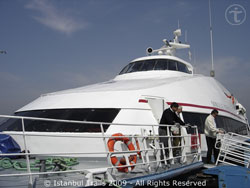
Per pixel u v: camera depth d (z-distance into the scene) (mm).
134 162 4336
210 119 6211
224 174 5051
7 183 3479
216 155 6309
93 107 6094
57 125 5809
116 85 7531
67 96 6742
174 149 5477
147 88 6652
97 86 7758
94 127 5641
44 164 3924
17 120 6523
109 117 5844
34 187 3299
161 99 6555
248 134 11953
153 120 6090
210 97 8539
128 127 5719
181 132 5816
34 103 7137
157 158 4699
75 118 5906
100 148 5348
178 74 9609
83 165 4730
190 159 5816
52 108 6352
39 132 5730
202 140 6977
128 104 6094
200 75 10062
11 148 4914
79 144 5426
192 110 7191
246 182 5031
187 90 7664
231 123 9570
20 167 4336
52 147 5480
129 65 10344
